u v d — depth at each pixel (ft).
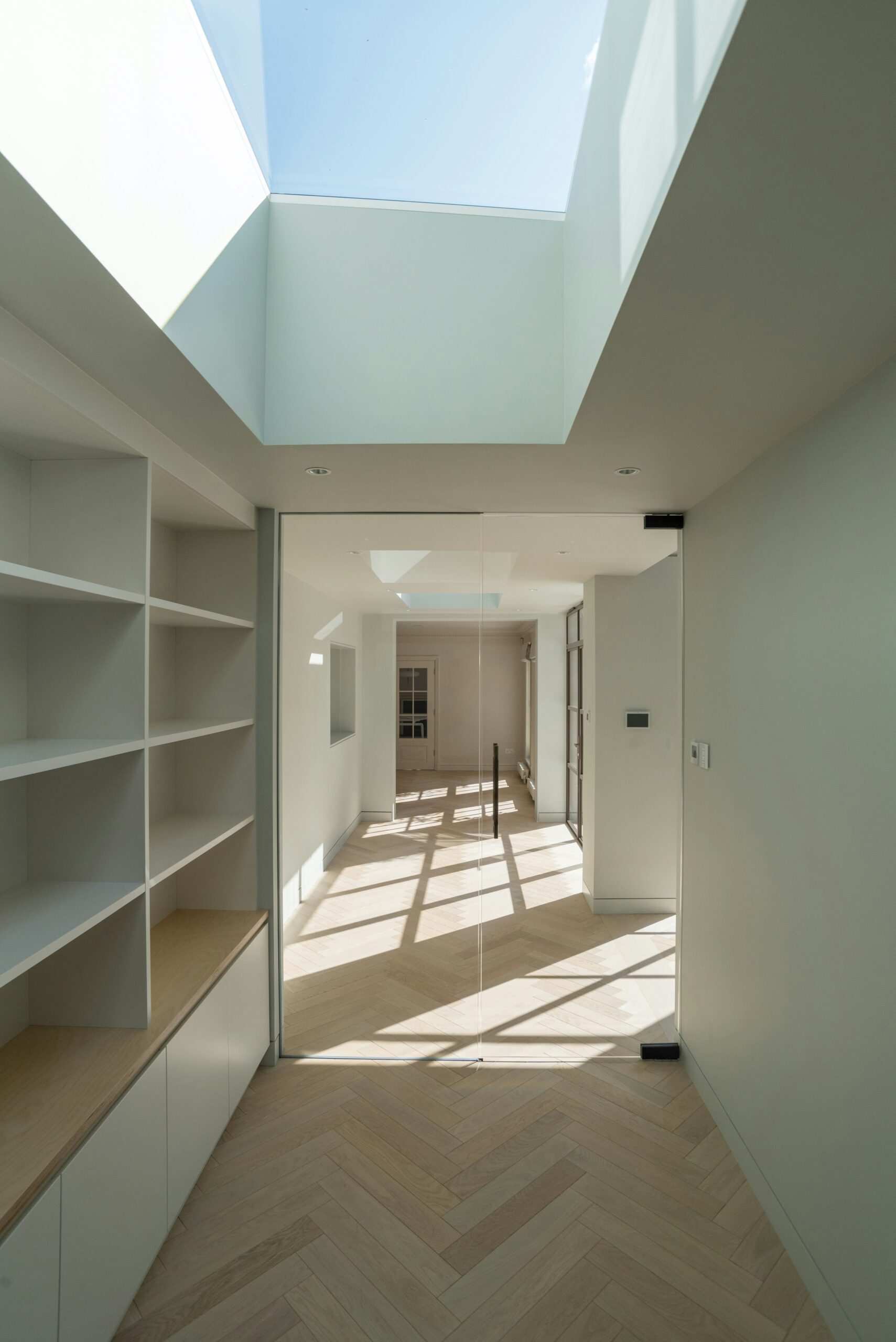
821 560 6.28
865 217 3.58
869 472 5.52
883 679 5.34
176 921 9.45
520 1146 8.21
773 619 7.27
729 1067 8.32
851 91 2.77
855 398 5.72
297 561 10.46
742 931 8.05
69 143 3.63
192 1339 5.82
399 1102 9.07
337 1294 6.25
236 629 9.87
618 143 4.62
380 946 10.66
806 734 6.56
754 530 7.75
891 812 5.23
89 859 6.56
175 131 4.91
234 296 6.16
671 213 3.56
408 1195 7.42
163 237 4.74
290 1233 6.91
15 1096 5.49
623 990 10.60
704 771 9.43
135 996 6.55
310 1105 9.00
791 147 3.09
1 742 6.19
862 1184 5.55
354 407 7.08
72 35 3.65
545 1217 7.13
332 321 7.13
